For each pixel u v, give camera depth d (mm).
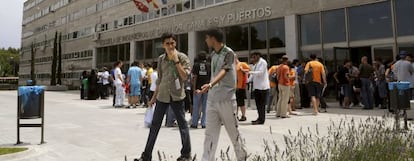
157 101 5125
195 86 8359
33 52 51875
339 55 15773
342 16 16016
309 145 4891
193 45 22953
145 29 27953
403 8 14055
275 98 11906
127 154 5660
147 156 4977
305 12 17234
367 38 15117
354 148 3961
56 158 5402
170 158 5316
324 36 16625
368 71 12375
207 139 4477
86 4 39188
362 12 15344
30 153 5582
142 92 15469
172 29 24812
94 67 35812
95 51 36000
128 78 14930
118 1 32375
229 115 4375
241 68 9539
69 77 42625
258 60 9141
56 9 48625
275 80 11805
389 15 14453
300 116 10547
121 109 14109
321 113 11328
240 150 4465
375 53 14852
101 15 35531
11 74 103438
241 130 7879
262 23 19281
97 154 5676
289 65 11547
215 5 21641
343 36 15930
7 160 5168
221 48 4457
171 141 6703
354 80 12898
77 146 6332
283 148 5820
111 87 23750
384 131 4559
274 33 18672
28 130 8367
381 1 14633
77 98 22500
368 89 12375
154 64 13867
